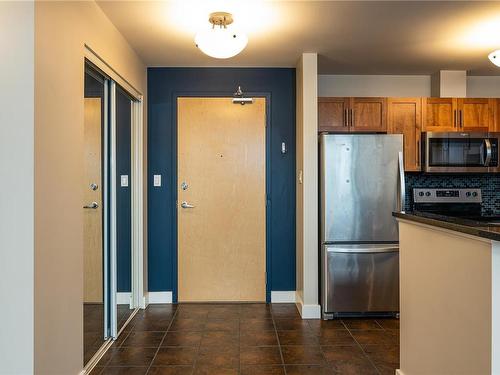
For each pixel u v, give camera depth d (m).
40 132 1.99
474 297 1.77
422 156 4.28
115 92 3.30
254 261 4.35
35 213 1.94
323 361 2.89
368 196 3.83
